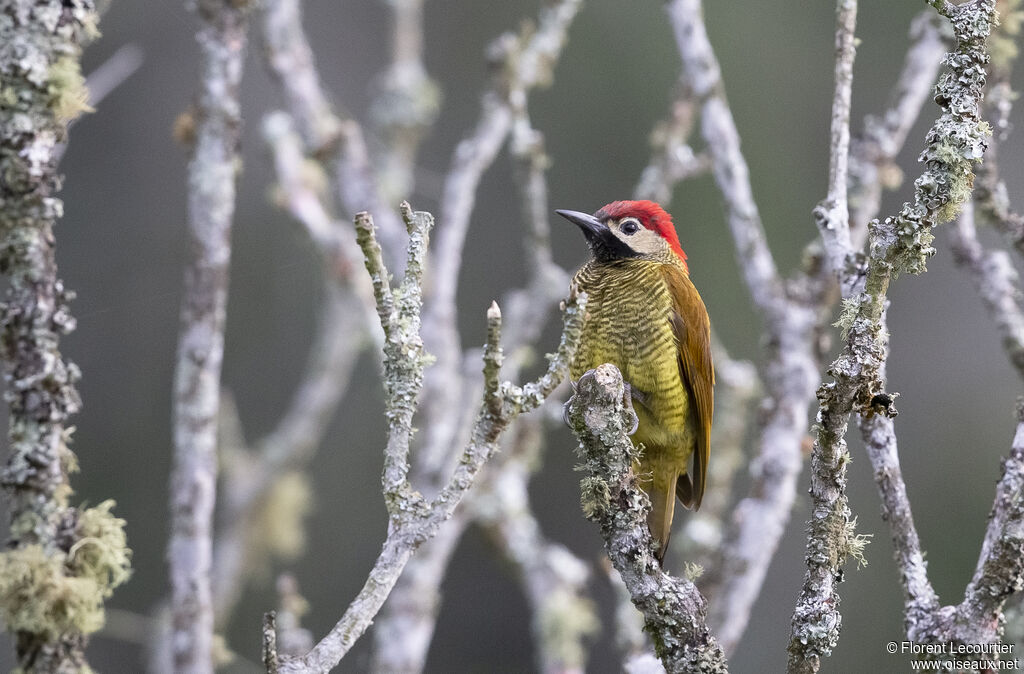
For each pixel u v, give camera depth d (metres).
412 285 5.82
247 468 12.77
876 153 10.13
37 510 5.06
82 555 5.14
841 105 7.71
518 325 11.20
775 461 9.71
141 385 16.81
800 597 5.91
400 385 5.71
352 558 16.59
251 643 15.79
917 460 17.34
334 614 16.20
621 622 9.06
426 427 10.91
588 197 17.77
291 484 12.67
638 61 17.94
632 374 9.90
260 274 17.20
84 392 16.64
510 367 10.82
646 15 18.05
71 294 5.24
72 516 5.14
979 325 17.73
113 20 17.16
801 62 18.03
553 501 17.22
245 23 8.78
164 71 17.34
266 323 17.20
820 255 10.13
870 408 5.73
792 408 9.84
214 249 8.39
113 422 16.66
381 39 18.81
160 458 16.59
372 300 11.55
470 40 18.81
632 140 17.77
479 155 11.40
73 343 16.73
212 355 8.28
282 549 12.67
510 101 11.41
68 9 5.36
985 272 8.32
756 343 16.64
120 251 17.11
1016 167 16.94
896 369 17.69
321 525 16.64
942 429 17.42
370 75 18.70
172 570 7.93
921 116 17.75
